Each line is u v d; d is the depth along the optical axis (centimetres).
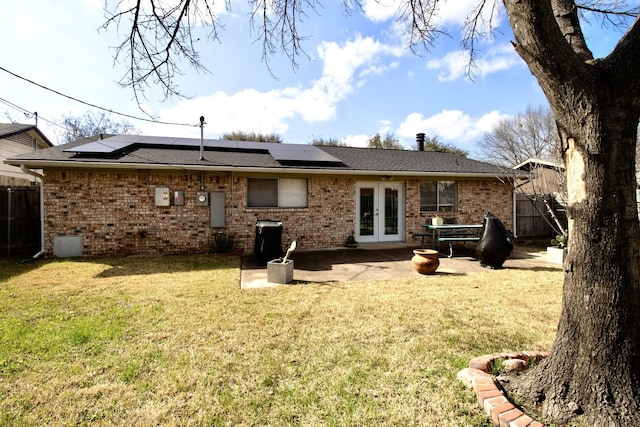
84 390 243
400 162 1172
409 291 516
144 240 852
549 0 192
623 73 191
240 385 252
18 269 666
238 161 938
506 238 702
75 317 390
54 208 798
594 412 194
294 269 693
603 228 199
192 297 477
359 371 272
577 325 208
